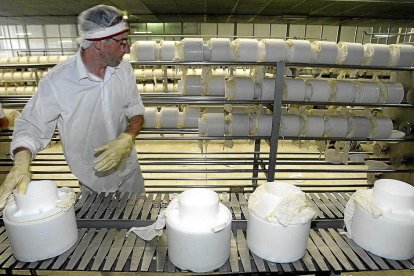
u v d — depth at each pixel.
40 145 1.17
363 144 3.33
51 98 1.16
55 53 7.38
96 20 1.01
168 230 0.78
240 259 0.84
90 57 1.12
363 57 1.69
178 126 1.96
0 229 0.97
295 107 2.07
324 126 1.85
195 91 1.78
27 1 4.06
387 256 0.82
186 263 0.76
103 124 1.32
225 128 1.86
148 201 1.14
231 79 1.76
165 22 6.50
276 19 5.36
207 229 0.73
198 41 1.67
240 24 7.20
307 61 1.70
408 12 4.05
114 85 1.25
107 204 1.12
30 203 0.79
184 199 0.78
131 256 0.86
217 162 2.27
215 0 3.79
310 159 2.70
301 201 0.79
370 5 3.62
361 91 1.74
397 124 2.00
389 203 0.81
